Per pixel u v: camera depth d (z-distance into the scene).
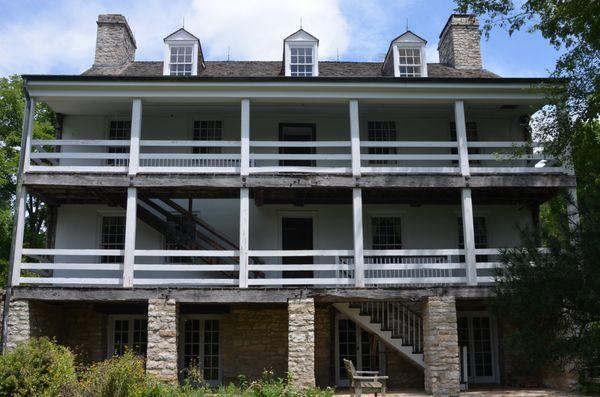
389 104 18.17
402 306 17.11
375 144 16.73
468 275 15.82
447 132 19.58
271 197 17.89
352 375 13.40
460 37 20.62
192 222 17.53
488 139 19.52
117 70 19.39
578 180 16.45
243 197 16.00
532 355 12.34
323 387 17.48
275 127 19.27
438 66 20.66
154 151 19.02
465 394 15.25
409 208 19.06
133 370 12.39
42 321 16.23
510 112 19.17
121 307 17.89
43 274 18.33
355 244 15.90
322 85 16.41
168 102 16.98
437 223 19.05
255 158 16.38
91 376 12.15
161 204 18.73
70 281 15.61
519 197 18.41
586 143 15.13
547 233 13.07
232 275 18.47
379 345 17.86
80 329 17.89
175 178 16.08
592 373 12.90
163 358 14.98
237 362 17.75
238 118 19.28
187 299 15.31
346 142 16.75
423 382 17.61
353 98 16.58
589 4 13.64
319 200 18.41
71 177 16.02
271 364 17.75
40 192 17.28
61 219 18.52
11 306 15.23
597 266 11.59
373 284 16.86
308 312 15.24
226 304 17.72
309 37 18.75
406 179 16.34
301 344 15.09
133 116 16.36
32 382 12.30
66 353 13.62
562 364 13.26
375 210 18.97
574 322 12.61
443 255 17.80
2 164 26.22
